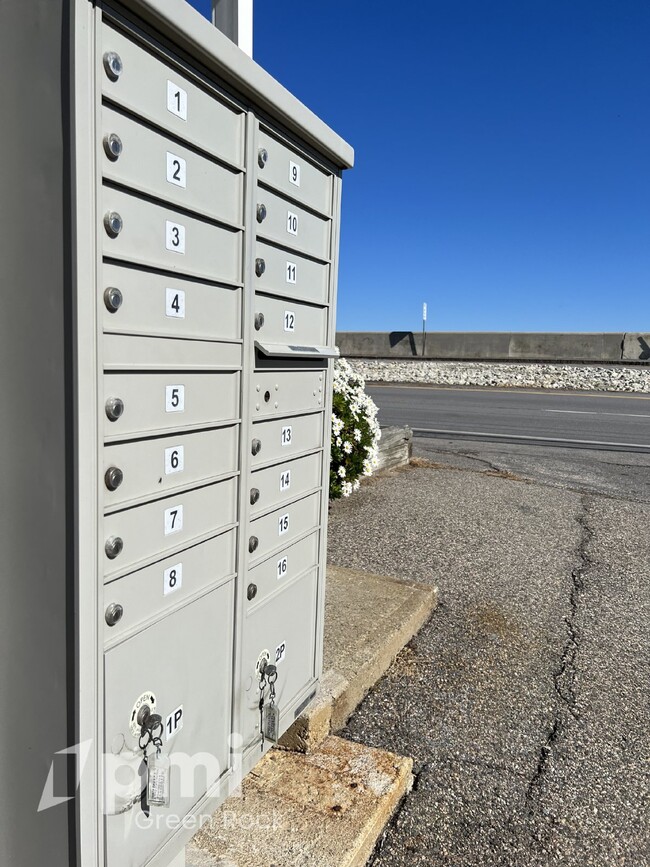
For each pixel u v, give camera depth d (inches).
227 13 75.7
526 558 183.8
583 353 840.3
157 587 57.7
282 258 73.8
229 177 62.6
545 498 253.8
